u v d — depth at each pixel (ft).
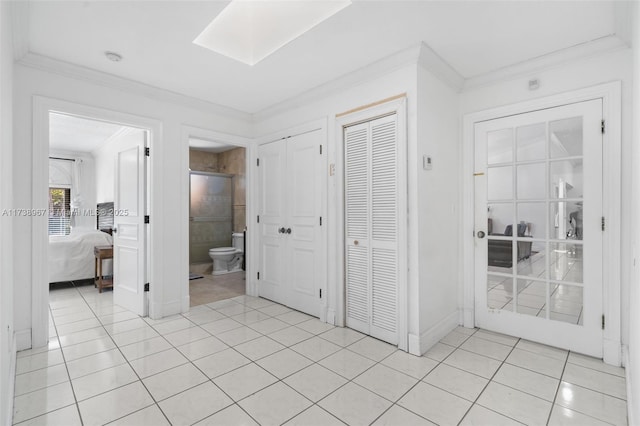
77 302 12.16
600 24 6.64
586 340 7.64
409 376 6.73
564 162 8.00
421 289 7.90
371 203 8.83
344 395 6.05
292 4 7.19
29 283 7.93
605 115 7.38
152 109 10.11
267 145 12.34
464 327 9.53
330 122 9.93
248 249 13.12
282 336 8.86
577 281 7.82
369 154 8.88
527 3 6.03
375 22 6.66
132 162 10.86
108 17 6.45
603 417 5.40
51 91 8.25
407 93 7.98
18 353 7.70
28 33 6.91
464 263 9.64
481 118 9.30
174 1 5.98
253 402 5.83
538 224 8.41
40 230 8.06
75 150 20.22
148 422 5.28
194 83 9.69
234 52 8.18
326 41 7.39
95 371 6.89
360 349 8.03
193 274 17.48
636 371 4.59
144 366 7.13
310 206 10.62
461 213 9.72
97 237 15.28
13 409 5.57
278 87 10.02
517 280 8.77
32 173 7.94
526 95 8.52
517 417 5.41
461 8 6.20
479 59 8.19
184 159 10.87
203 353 7.79
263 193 12.59
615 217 7.23
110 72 8.90
